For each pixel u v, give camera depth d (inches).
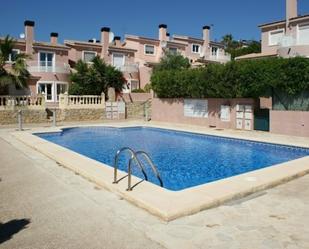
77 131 874.8
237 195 276.8
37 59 1475.1
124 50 1775.3
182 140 735.7
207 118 900.6
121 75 1457.9
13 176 350.9
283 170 362.6
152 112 1107.3
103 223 221.0
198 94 904.3
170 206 240.2
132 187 291.3
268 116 751.7
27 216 233.5
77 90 1326.3
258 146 631.8
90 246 187.9
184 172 454.6
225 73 807.1
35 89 1411.2
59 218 229.5
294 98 701.3
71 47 1651.1
